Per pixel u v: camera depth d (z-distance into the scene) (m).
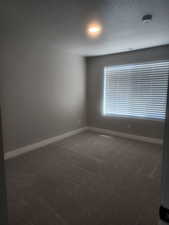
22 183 2.06
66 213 1.55
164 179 0.51
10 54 2.71
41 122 3.40
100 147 3.37
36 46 3.11
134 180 2.14
